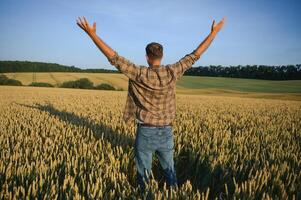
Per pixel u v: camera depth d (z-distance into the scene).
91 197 3.38
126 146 5.79
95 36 3.40
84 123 8.30
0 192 3.42
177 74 3.75
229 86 82.12
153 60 3.72
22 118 9.38
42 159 4.56
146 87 3.68
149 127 3.82
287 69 112.06
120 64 3.57
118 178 4.08
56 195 3.26
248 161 4.91
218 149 5.60
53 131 6.93
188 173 4.98
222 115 12.16
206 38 3.87
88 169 4.36
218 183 4.43
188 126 8.04
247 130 8.46
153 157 5.30
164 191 3.49
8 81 66.56
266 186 3.91
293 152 5.89
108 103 17.34
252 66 118.69
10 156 4.65
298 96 54.56
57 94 30.41
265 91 72.62
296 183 4.20
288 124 10.38
